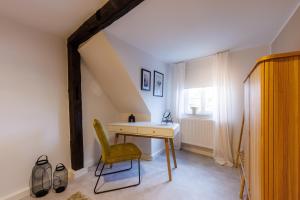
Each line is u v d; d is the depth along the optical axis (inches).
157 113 116.9
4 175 58.9
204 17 61.8
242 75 98.0
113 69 87.3
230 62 102.4
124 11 51.9
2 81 58.6
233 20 64.0
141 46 92.3
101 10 53.6
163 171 87.0
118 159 68.4
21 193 62.7
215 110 104.0
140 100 100.7
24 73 64.8
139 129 84.9
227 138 98.9
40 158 69.6
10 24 60.8
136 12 58.1
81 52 84.7
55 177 69.7
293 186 29.2
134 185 72.0
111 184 73.0
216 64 104.0
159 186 71.2
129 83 91.4
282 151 29.9
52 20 63.3
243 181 63.0
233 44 90.1
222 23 66.5
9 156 60.2
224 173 84.7
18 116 62.9
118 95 104.0
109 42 74.5
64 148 80.0
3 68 58.9
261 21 64.6
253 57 94.3
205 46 92.9
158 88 116.6
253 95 41.1
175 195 64.4
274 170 30.6
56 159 76.2
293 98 29.0
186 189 68.9
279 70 30.0
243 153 67.7
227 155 98.5
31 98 67.1
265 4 53.2
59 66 78.1
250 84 46.8
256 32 75.0
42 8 54.9
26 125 65.3
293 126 29.1
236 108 99.9
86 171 85.4
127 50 85.7
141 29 71.7
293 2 52.1
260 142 32.8
